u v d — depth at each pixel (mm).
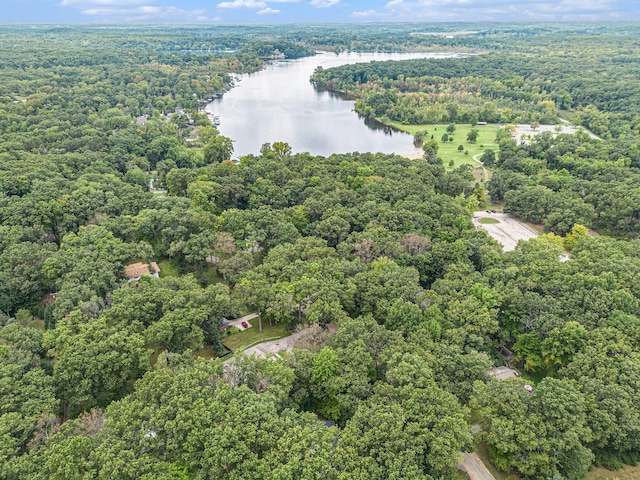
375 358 81688
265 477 56375
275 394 70812
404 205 146000
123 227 126688
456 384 75812
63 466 56031
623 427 67062
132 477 55719
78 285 97250
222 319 102500
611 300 92125
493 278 108125
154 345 88875
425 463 61094
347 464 58344
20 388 69625
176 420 62500
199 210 141625
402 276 103250
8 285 102188
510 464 66812
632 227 147750
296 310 103562
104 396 77312
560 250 126750
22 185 145625
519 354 90125
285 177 175250
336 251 124438
